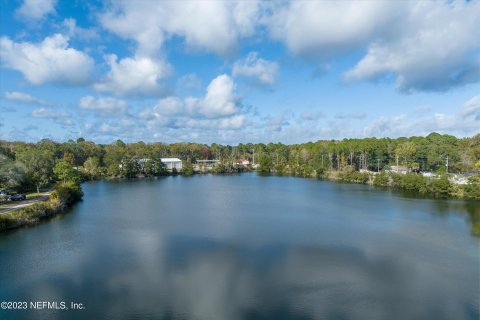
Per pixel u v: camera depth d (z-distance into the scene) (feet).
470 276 123.34
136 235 172.86
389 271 127.34
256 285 114.52
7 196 243.19
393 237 171.73
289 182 459.73
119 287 112.06
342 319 94.43
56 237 168.14
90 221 204.74
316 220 211.41
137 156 548.72
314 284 115.55
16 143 605.31
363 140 625.00
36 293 107.76
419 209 249.14
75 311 97.19
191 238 167.94
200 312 96.89
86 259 137.39
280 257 141.38
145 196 319.27
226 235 173.78
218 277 120.47
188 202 282.97
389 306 101.55
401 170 494.59
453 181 338.13
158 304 101.19
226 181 475.31
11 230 180.96
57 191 250.37
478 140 528.22
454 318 95.50
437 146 522.47
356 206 263.08
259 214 230.48
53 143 576.61
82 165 571.28
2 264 131.03
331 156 581.53
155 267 129.18
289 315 95.86
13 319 92.79
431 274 124.98
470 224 200.34
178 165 640.17
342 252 147.95
